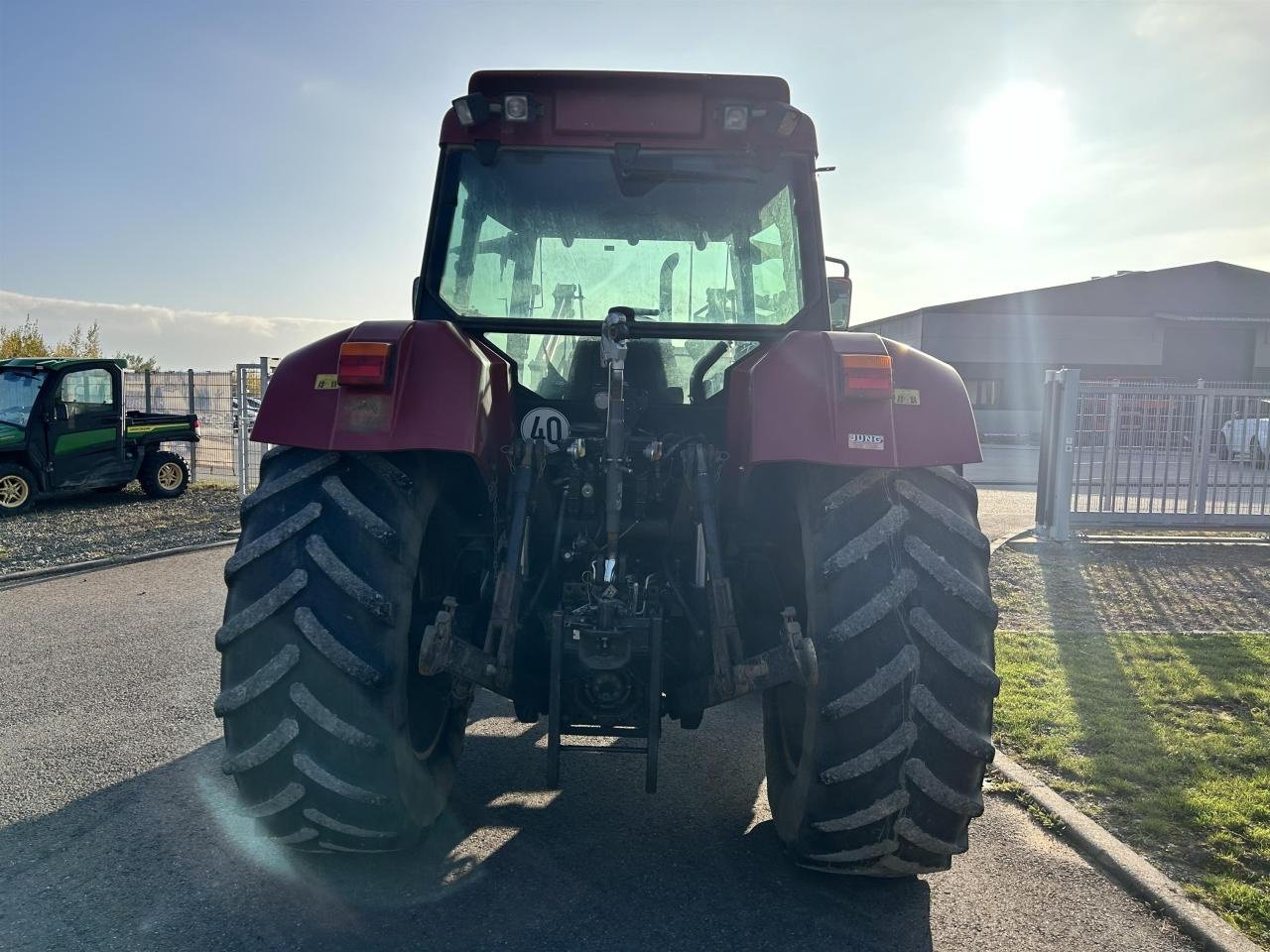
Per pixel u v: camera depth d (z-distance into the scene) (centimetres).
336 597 248
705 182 336
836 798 254
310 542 251
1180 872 314
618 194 336
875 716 247
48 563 898
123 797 362
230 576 256
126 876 299
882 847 256
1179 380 3844
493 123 334
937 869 268
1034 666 558
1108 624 691
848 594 250
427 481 271
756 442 265
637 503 316
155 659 564
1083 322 3819
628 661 279
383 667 247
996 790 382
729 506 316
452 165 340
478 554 335
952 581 251
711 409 341
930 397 269
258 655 250
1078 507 1170
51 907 279
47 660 561
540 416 338
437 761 306
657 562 325
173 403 1777
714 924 275
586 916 278
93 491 1506
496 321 335
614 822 344
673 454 316
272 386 271
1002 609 739
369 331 270
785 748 314
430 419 258
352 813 255
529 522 311
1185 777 391
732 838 333
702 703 280
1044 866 320
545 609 313
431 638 249
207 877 299
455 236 339
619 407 288
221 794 365
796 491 281
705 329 335
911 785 249
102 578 836
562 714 287
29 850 317
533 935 267
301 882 296
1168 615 723
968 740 246
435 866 307
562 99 333
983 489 1780
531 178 338
